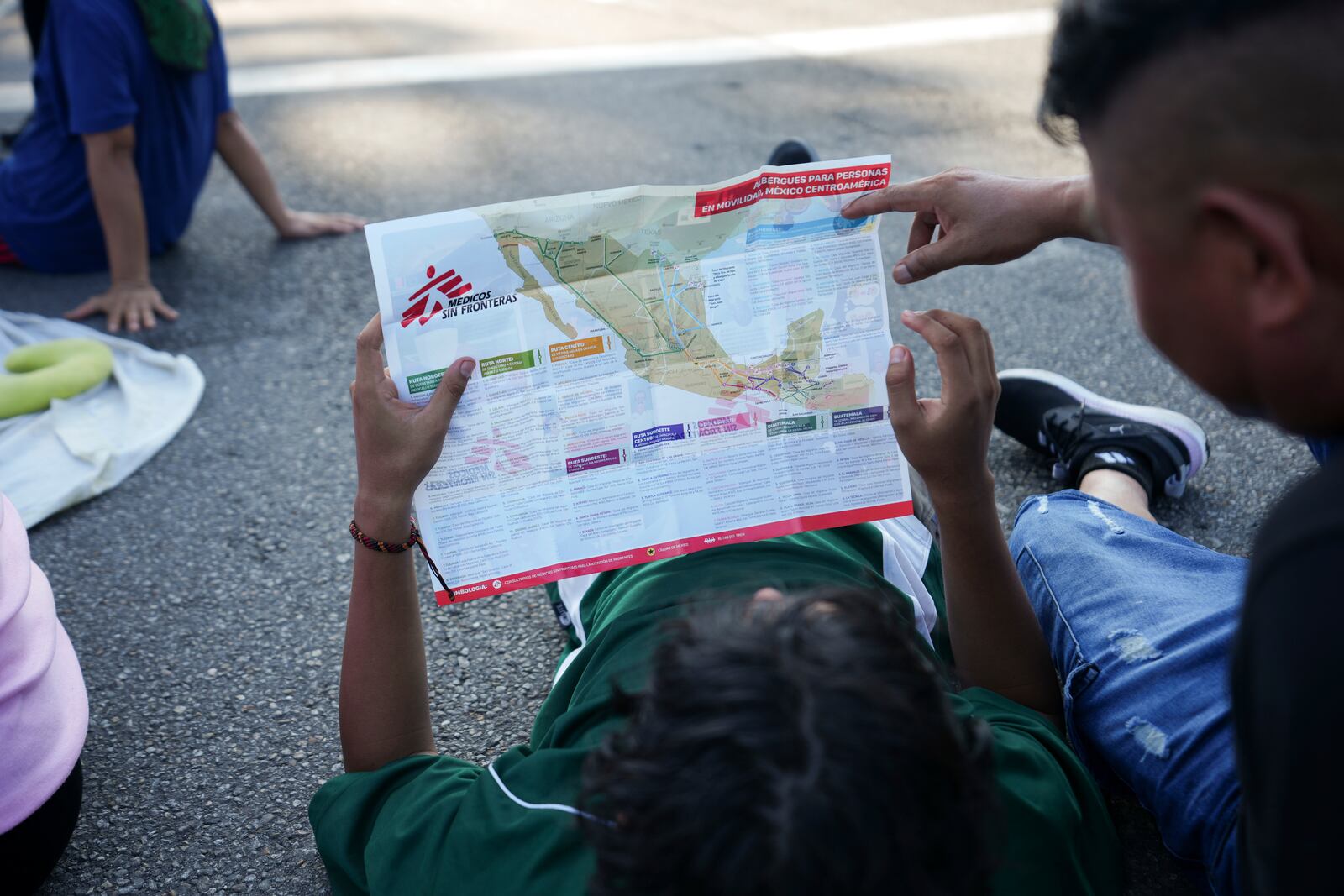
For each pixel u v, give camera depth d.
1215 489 1.90
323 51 4.96
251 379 2.43
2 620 1.14
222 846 1.36
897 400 1.02
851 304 1.13
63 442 2.13
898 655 0.63
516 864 0.87
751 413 1.14
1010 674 1.14
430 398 1.06
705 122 3.89
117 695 1.60
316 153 3.72
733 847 0.55
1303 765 0.53
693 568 1.14
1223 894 1.09
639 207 1.06
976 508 1.07
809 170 1.08
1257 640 0.56
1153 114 0.56
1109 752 1.21
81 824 1.39
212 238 3.14
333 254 3.02
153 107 2.72
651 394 1.12
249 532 1.95
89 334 2.56
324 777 1.46
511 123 3.94
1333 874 0.54
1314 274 0.54
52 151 2.85
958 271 2.74
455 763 1.08
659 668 0.63
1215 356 0.61
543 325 1.08
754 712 0.57
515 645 1.67
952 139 3.65
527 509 1.12
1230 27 0.52
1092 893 0.93
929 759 0.59
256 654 1.67
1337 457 0.56
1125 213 0.60
